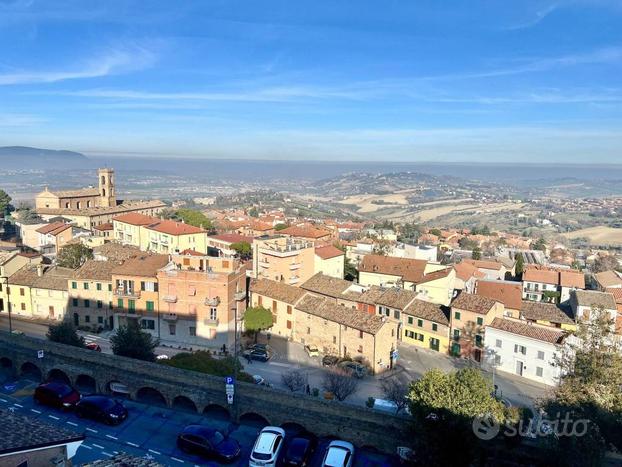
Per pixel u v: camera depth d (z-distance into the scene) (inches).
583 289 4542.3
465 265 5216.5
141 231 5856.3
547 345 2942.9
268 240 4490.7
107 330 3577.8
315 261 4616.1
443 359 3329.2
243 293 3496.6
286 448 1984.5
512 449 1856.5
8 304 3878.0
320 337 3348.9
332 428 2114.9
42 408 2310.5
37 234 5821.9
